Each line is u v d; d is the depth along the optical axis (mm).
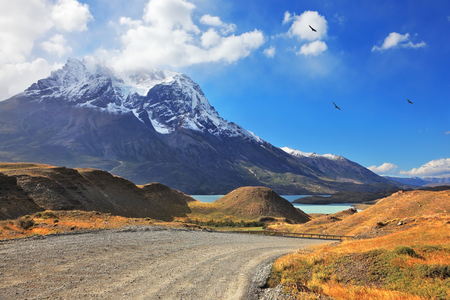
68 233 31156
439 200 71812
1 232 28172
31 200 67875
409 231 33188
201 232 50188
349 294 15977
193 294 16188
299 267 22438
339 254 23297
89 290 15172
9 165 98875
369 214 80500
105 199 100688
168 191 165375
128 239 31469
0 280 15125
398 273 17688
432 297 14312
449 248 20594
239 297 16344
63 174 96188
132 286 16469
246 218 151875
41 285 15102
